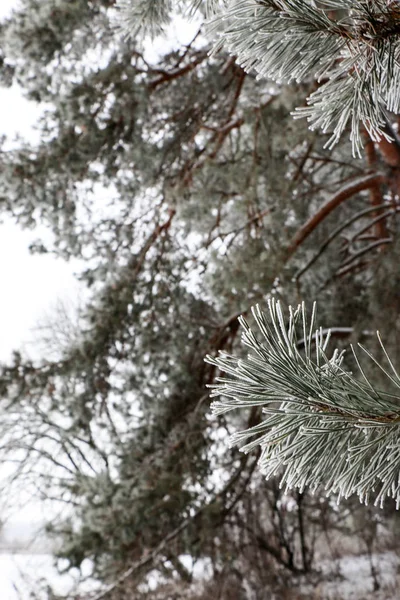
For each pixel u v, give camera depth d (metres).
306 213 10.28
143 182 9.78
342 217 12.67
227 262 8.65
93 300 10.09
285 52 1.46
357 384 1.32
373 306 8.45
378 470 1.28
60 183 9.34
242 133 10.69
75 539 8.93
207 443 9.96
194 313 10.37
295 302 8.31
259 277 8.26
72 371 9.70
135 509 8.91
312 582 11.70
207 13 1.92
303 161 10.16
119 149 9.38
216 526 9.77
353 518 12.05
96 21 9.12
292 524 12.45
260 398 1.29
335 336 9.73
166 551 9.30
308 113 1.49
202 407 9.84
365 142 9.45
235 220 10.47
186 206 9.55
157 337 10.09
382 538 13.35
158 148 9.73
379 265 8.93
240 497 10.30
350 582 11.73
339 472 1.30
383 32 1.45
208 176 9.52
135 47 9.52
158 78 10.11
